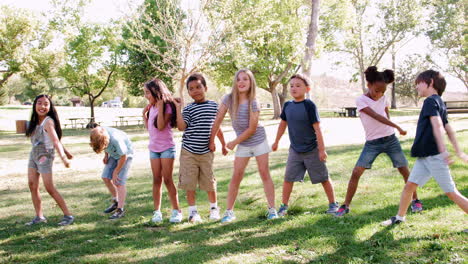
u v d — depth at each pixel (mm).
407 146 9328
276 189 6426
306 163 4793
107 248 3959
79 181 8742
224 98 4828
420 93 3908
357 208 4883
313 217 4566
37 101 4895
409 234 3738
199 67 19812
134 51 27828
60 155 4816
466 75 38625
